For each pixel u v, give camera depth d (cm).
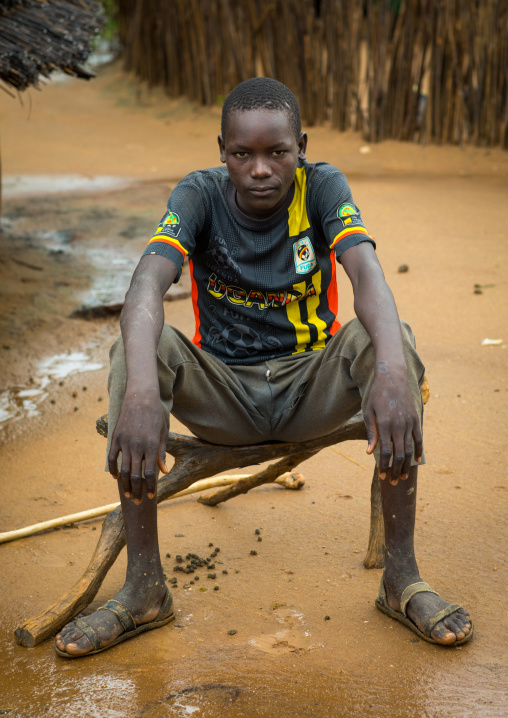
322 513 293
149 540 216
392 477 195
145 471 190
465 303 509
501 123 959
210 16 1187
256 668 203
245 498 309
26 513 297
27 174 978
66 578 252
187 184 230
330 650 211
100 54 1639
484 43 929
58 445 355
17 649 216
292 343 239
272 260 231
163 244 220
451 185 841
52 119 1277
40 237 675
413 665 203
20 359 450
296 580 248
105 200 800
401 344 199
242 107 213
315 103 1096
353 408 228
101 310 513
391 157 975
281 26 1077
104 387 418
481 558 255
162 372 208
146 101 1334
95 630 211
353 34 1019
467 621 212
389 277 567
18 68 478
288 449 246
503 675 198
